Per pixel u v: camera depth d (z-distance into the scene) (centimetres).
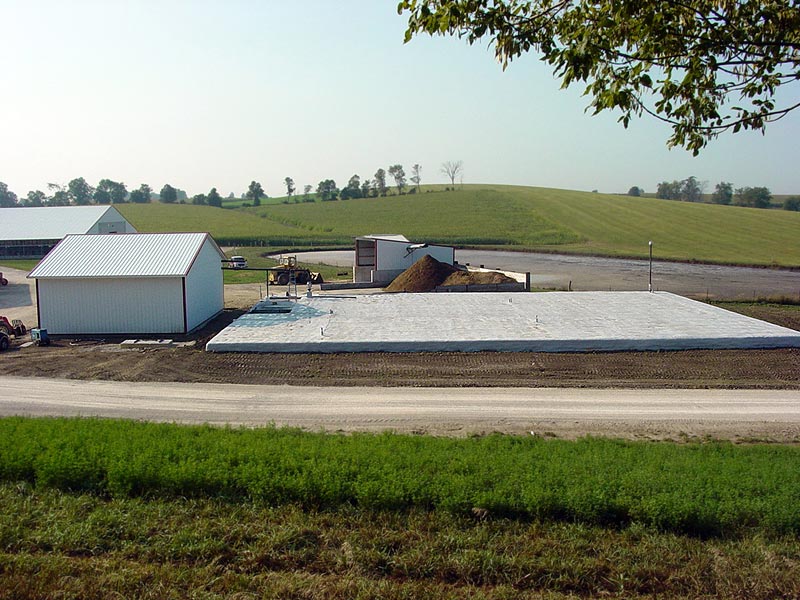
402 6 594
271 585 745
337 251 7481
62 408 1582
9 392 1727
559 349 2169
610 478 987
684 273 5088
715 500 918
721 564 790
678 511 880
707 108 580
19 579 745
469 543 839
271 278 4550
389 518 911
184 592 736
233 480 1005
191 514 928
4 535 852
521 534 870
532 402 1631
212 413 1542
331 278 4719
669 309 2791
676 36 547
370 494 938
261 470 1002
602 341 2180
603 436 1384
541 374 1897
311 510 933
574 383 1806
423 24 587
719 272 5166
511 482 974
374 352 2156
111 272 2520
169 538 856
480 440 1267
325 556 814
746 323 2481
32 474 1064
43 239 5891
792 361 2044
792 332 2308
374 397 1670
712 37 538
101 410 1566
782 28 536
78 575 769
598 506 906
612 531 881
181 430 1267
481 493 936
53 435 1187
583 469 1028
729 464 1080
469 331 2345
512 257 6469
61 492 998
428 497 945
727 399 1664
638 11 530
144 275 2505
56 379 1862
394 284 3891
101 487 1015
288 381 1830
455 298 3105
